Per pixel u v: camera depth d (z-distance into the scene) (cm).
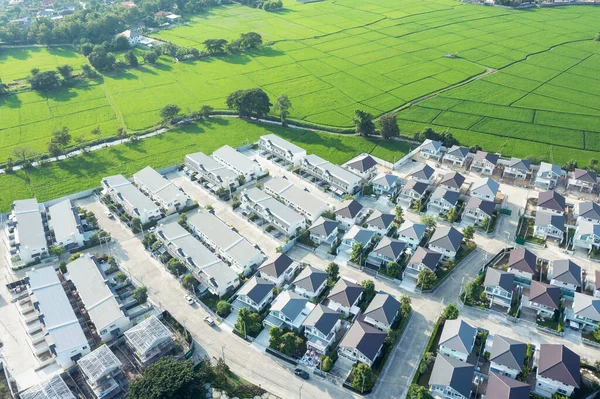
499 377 10831
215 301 13938
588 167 19400
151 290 14288
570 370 10888
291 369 11825
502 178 19588
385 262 15038
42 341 12569
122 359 11938
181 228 16200
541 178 19025
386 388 11281
